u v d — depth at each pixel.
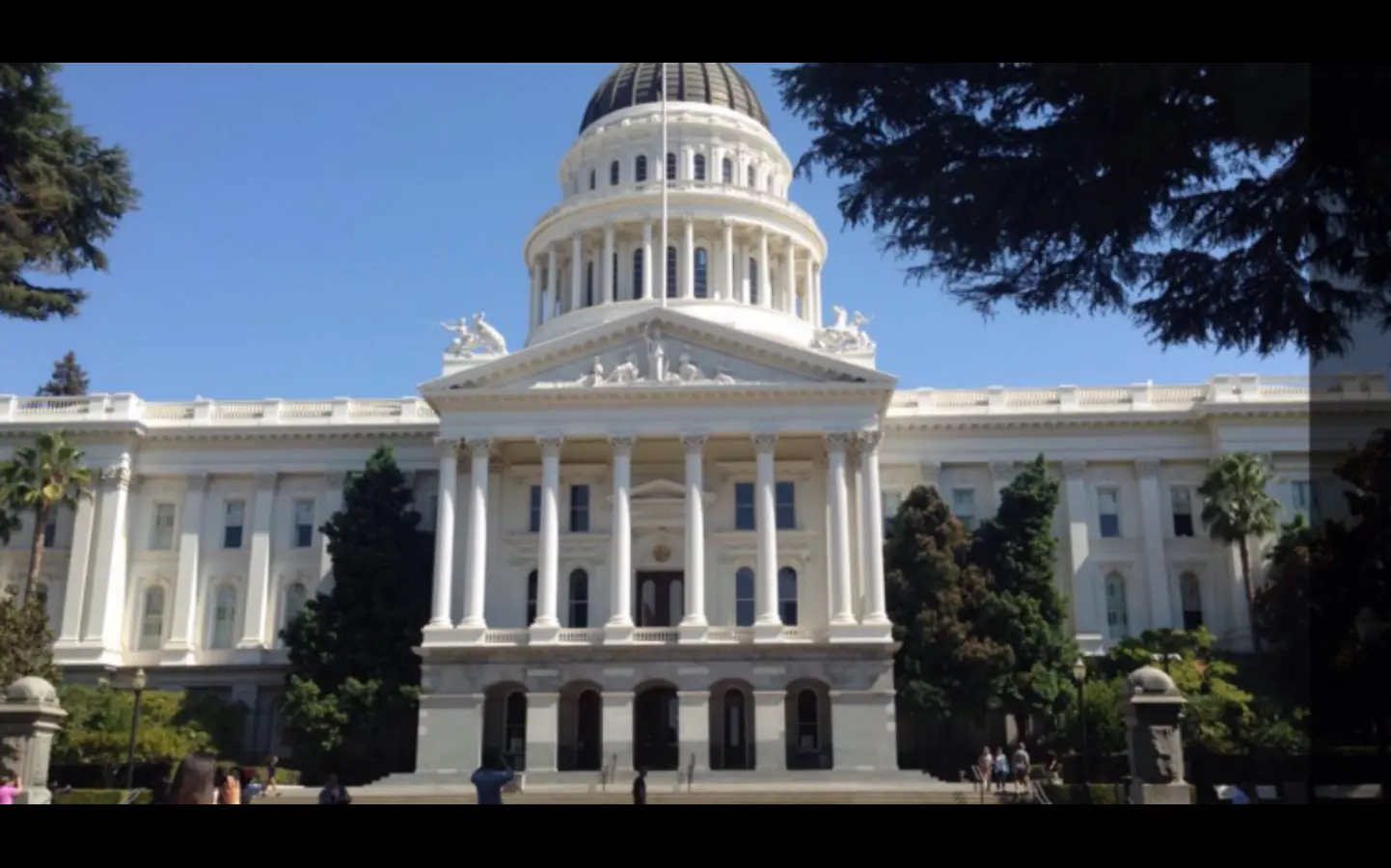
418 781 60.59
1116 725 59.19
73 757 60.62
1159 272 14.95
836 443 65.50
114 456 76.00
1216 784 43.06
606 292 88.38
